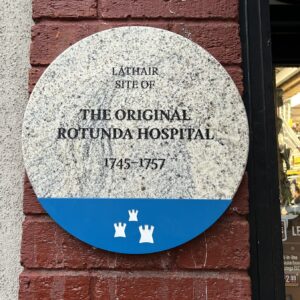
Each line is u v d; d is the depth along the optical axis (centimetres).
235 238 152
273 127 167
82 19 166
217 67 159
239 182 153
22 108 169
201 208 151
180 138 154
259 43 173
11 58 172
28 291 149
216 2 167
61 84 157
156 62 159
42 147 154
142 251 148
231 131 155
